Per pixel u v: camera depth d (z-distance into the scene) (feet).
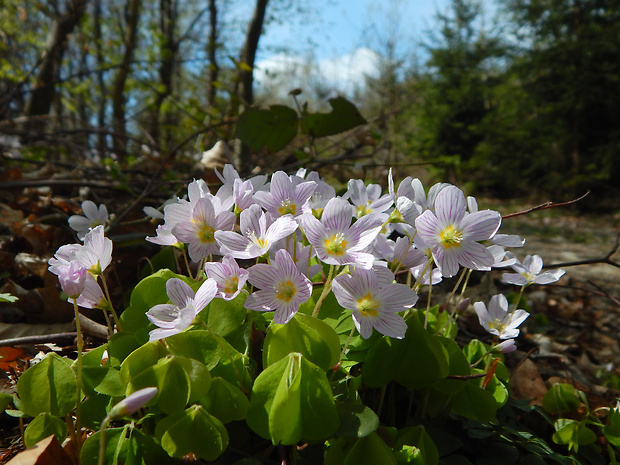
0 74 3.18
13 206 1.37
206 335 0.51
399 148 8.69
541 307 1.86
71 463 0.48
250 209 0.51
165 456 0.48
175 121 3.69
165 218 0.55
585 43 6.95
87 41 3.91
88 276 0.53
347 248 0.49
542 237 4.44
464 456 0.62
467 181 8.17
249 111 1.33
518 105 7.63
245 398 0.47
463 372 0.59
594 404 0.94
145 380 0.46
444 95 8.70
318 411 0.45
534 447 0.65
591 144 7.18
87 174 1.84
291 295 0.49
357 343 0.58
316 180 0.64
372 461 0.46
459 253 0.50
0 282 0.95
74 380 0.51
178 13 5.87
